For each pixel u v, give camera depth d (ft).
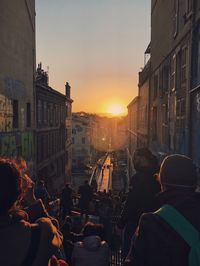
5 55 63.72
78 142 305.12
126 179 208.03
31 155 88.53
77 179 258.98
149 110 95.20
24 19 78.79
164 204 7.18
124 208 14.02
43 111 110.32
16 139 72.38
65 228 25.34
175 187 7.31
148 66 101.86
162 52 72.33
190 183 7.33
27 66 83.51
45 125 113.50
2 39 61.62
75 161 300.40
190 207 6.88
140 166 13.87
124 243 15.11
